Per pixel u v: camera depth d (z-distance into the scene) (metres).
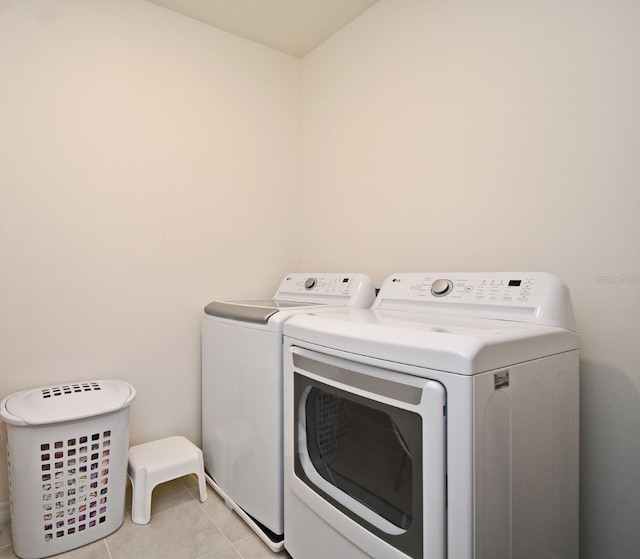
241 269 2.13
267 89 2.25
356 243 2.02
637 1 1.09
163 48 1.88
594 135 1.18
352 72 2.03
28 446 1.29
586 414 1.21
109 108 1.73
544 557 0.99
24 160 1.54
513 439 0.88
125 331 1.78
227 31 2.09
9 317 1.52
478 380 0.78
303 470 1.21
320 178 2.25
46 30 1.58
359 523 1.00
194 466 1.64
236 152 2.12
